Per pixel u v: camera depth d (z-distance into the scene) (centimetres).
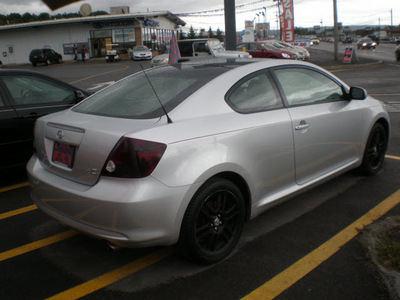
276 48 2266
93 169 243
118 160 232
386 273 254
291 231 329
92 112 290
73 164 258
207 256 270
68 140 260
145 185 230
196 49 1702
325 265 276
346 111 380
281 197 320
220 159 259
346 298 240
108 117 271
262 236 321
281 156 311
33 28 4166
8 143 434
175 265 281
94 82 1811
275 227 337
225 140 268
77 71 2525
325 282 256
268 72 327
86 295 248
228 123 275
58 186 258
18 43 4262
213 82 290
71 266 284
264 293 246
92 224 243
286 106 325
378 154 455
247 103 298
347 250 295
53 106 474
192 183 243
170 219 239
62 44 4156
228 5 1205
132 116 266
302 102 344
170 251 302
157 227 236
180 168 241
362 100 421
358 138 405
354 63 2416
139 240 233
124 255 298
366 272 266
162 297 245
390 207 370
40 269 280
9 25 4103
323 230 329
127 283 260
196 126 258
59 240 325
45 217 374
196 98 274
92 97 332
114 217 231
